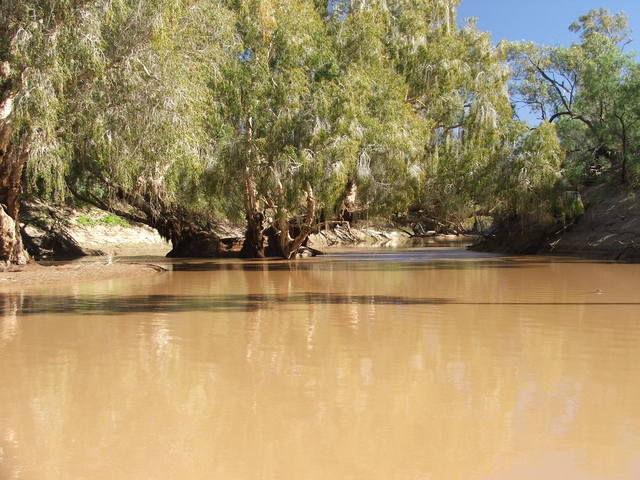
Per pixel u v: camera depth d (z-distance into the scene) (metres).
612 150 33.66
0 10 15.59
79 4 15.48
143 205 29.28
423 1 29.64
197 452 3.94
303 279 17.08
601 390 5.32
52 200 31.95
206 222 32.53
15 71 15.34
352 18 26.25
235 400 5.09
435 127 29.30
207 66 18.94
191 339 7.82
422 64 27.98
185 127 17.28
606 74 32.75
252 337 7.96
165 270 20.80
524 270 20.06
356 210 28.86
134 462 3.79
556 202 29.45
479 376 5.84
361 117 22.91
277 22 23.80
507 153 29.19
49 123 15.27
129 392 5.34
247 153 23.27
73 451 3.98
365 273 19.25
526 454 3.88
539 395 5.18
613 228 28.17
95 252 35.09
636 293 12.95
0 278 16.42
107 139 17.41
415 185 25.20
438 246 44.47
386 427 4.40
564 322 9.08
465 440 4.13
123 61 16.34
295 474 3.61
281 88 22.77
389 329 8.53
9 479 3.55
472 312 10.20
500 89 29.92
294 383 5.62
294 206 23.83
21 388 5.47
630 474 3.55
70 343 7.55
